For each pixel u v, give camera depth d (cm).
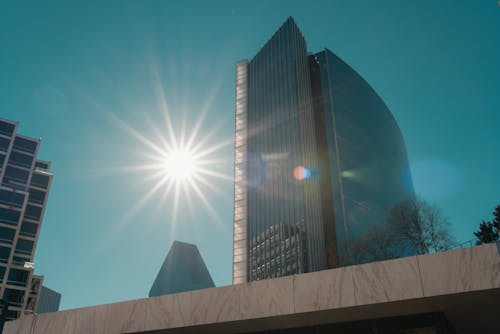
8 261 11862
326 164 15012
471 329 2861
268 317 2681
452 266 2333
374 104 18550
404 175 18788
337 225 13488
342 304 2503
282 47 16688
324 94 16425
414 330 2595
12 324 3566
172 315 2967
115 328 3130
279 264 12925
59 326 3366
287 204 13675
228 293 2841
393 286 2419
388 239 6900
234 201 15425
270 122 15712
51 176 13650
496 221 6800
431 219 6228
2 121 13550
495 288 2212
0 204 12444
